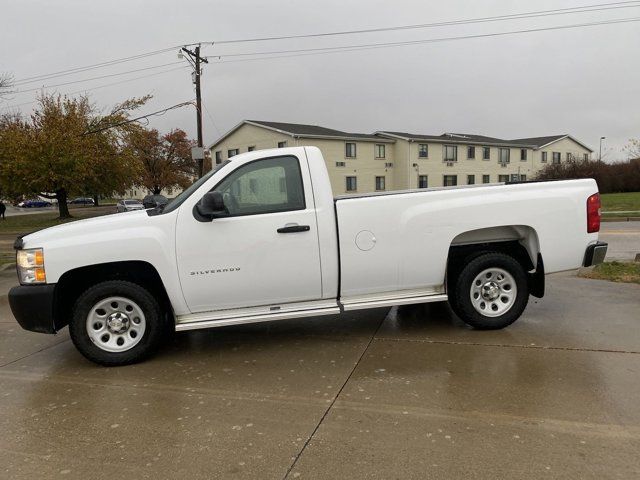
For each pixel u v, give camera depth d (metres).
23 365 4.76
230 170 4.62
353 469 2.81
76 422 3.50
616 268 8.16
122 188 38.78
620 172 45.84
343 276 4.76
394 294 5.01
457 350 4.66
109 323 4.61
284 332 5.46
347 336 5.23
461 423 3.28
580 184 5.16
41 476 2.84
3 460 3.03
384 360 4.48
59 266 4.38
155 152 60.03
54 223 31.80
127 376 4.36
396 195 4.86
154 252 4.48
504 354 4.50
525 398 3.61
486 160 52.06
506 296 5.16
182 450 3.07
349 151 44.41
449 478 2.69
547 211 5.01
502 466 2.78
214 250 4.54
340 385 3.97
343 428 3.27
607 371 4.03
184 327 4.56
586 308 5.93
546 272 5.12
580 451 2.90
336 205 4.71
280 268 4.63
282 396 3.81
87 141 33.06
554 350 4.55
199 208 4.45
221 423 3.41
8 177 32.06
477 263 5.03
